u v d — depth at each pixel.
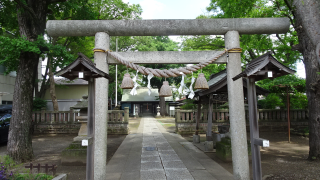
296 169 4.60
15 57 5.25
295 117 11.37
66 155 5.35
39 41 5.14
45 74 16.52
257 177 2.90
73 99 20.28
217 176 4.46
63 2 7.23
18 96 5.57
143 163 5.55
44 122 11.62
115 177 4.43
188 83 13.63
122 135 11.25
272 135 10.03
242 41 10.41
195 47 14.13
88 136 3.09
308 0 4.89
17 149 5.43
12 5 6.63
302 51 5.55
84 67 3.04
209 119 7.42
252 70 2.87
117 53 4.11
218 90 6.98
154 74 3.89
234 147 3.91
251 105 3.06
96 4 12.79
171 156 6.35
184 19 4.16
